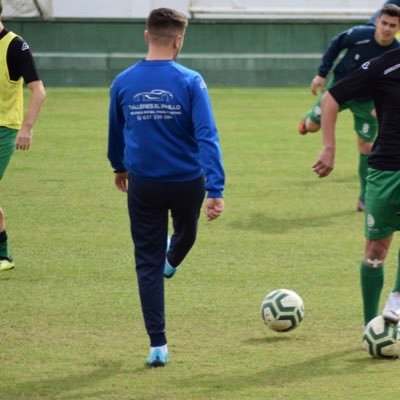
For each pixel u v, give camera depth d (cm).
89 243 2220
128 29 5659
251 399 1267
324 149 1487
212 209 1375
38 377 1360
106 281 1906
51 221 2439
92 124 4159
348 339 1545
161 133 1398
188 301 1764
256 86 5694
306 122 2825
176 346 1505
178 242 1544
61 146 3597
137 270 1421
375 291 1532
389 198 1456
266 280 1917
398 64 1452
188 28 5744
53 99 4962
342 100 1474
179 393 1292
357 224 2453
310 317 1667
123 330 1591
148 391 1300
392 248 2200
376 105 1484
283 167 3266
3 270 1977
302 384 1328
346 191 2884
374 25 2655
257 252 2148
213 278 1930
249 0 5888
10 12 5575
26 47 1895
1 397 1280
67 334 1567
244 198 2755
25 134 1894
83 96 5109
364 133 2555
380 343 1432
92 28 5638
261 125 4231
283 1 5912
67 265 2025
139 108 1401
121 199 2722
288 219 2502
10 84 1902
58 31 5619
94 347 1501
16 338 1544
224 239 2270
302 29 5800
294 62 5697
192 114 1391
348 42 2648
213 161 1370
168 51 1420
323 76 2759
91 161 3309
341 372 1382
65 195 2755
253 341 1534
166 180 1405
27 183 2919
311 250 2175
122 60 5538
